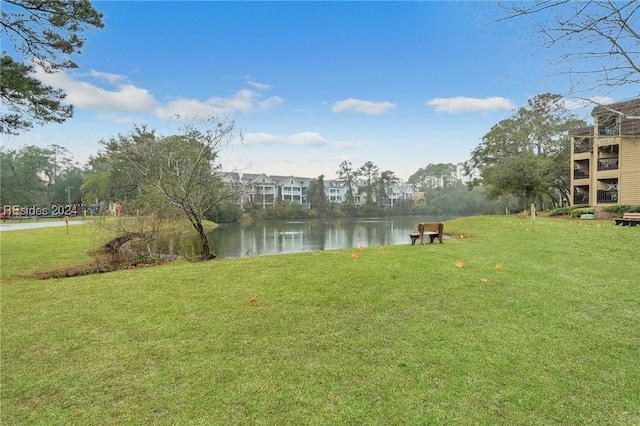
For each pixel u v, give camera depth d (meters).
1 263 8.53
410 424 2.14
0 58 7.32
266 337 3.42
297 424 2.15
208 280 5.76
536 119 23.72
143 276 6.18
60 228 18.61
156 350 3.17
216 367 2.85
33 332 3.63
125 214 13.27
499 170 26.64
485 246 9.30
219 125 20.20
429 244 10.00
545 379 2.62
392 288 5.05
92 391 2.54
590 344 3.21
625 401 2.35
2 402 2.42
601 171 20.02
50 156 52.81
